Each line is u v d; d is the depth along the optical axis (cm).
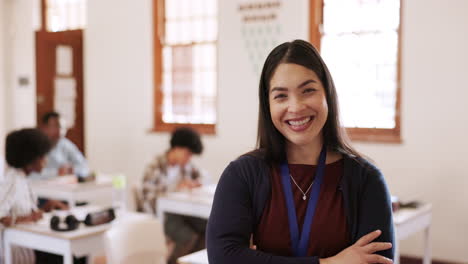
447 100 429
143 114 606
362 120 473
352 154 127
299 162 126
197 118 574
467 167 423
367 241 116
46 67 684
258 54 520
